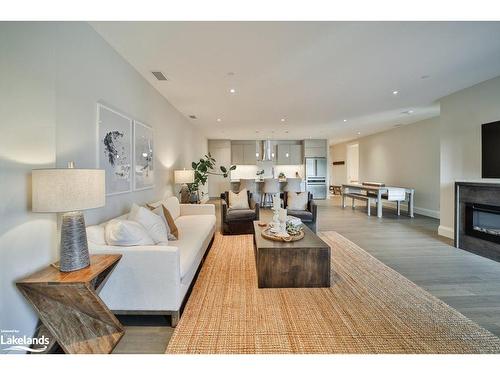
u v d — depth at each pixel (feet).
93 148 7.66
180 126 17.78
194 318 6.43
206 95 13.78
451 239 13.97
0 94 4.85
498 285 8.23
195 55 9.17
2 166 4.84
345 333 5.80
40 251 5.63
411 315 6.51
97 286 5.66
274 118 19.71
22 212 5.21
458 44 8.44
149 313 6.23
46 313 5.09
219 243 13.33
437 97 14.35
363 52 8.95
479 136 12.26
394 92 13.43
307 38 8.01
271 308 6.88
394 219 19.95
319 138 32.14
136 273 6.16
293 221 10.59
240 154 33.12
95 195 5.28
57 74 6.19
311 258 8.09
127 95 9.77
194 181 17.35
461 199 12.13
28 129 5.37
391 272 9.32
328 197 33.14
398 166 24.47
